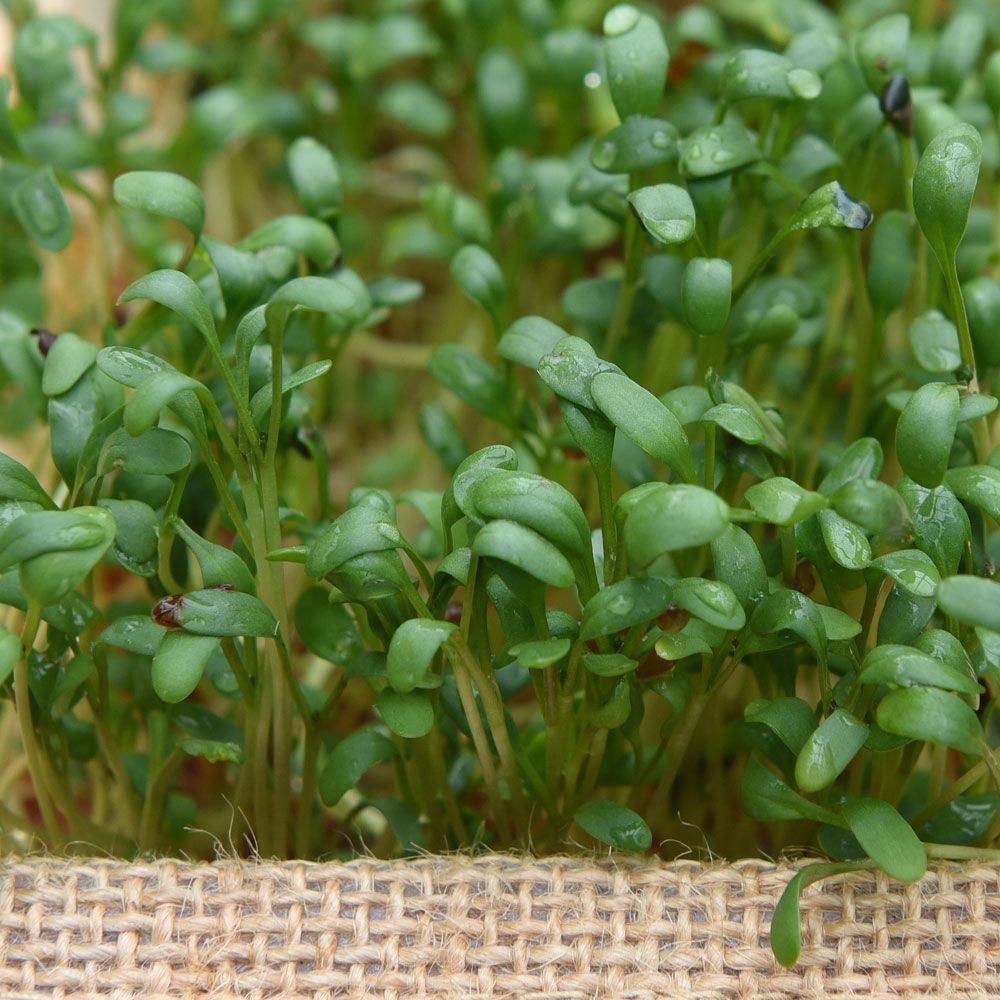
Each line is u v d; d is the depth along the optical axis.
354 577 0.36
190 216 0.38
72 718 0.39
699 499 0.35
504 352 0.38
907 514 0.36
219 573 0.37
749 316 0.40
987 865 0.37
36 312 0.42
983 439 0.38
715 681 0.37
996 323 0.38
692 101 0.42
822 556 0.37
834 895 0.37
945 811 0.37
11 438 0.43
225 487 0.37
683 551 0.38
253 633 0.36
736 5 0.45
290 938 0.37
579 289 0.40
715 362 0.39
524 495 0.36
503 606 0.37
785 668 0.38
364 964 0.37
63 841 0.39
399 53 0.45
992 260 0.40
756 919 0.37
